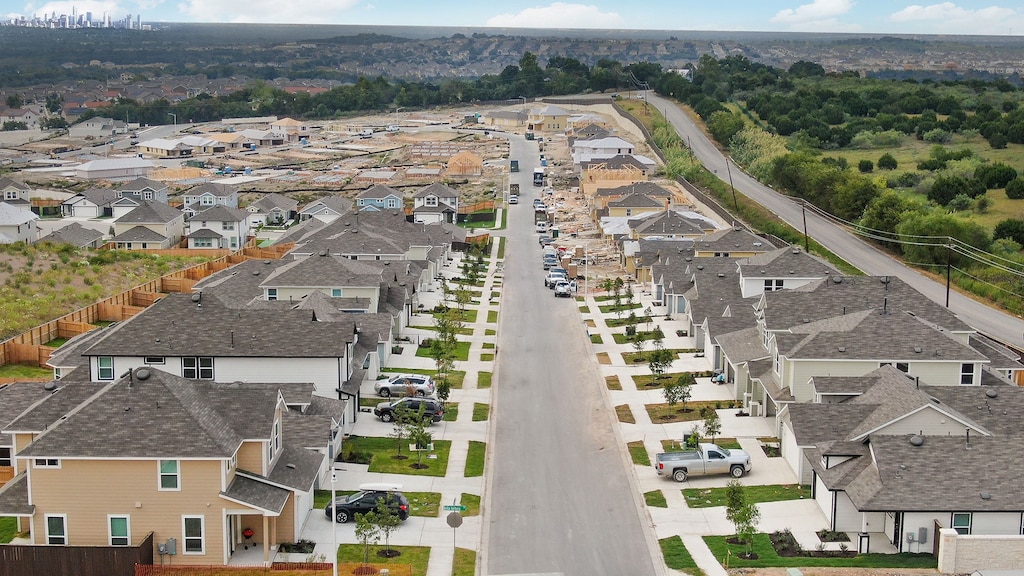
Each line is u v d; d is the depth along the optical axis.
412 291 89.88
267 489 43.41
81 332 81.00
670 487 52.34
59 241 128.12
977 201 134.12
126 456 41.16
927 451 45.75
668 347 80.62
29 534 44.62
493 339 84.75
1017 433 50.66
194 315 60.62
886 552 43.88
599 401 67.56
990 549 41.44
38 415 46.84
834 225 136.00
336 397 59.34
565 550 44.97
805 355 57.53
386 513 43.81
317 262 80.50
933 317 67.31
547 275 114.88
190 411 42.78
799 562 42.94
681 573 42.47
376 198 159.00
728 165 185.12
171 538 41.97
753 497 50.38
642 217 129.88
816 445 50.41
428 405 62.09
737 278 86.00
